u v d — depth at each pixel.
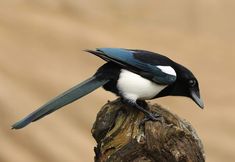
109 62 6.09
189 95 6.18
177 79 6.15
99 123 5.99
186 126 5.95
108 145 5.90
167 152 5.85
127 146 5.87
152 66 6.09
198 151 5.88
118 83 6.07
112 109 6.00
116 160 5.88
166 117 5.95
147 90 6.08
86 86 6.06
